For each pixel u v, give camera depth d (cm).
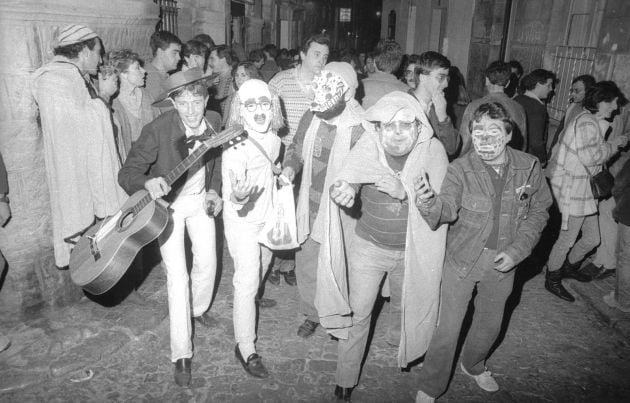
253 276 302
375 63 411
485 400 296
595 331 374
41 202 340
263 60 825
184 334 299
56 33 330
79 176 324
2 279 336
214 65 568
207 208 301
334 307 276
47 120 310
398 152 247
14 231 332
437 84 346
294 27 1989
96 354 319
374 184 255
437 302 269
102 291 274
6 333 332
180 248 297
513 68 707
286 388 301
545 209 253
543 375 322
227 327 360
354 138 294
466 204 249
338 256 277
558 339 362
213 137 268
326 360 329
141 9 429
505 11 830
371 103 397
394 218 256
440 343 270
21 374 299
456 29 1084
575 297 423
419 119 242
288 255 423
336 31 3669
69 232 329
